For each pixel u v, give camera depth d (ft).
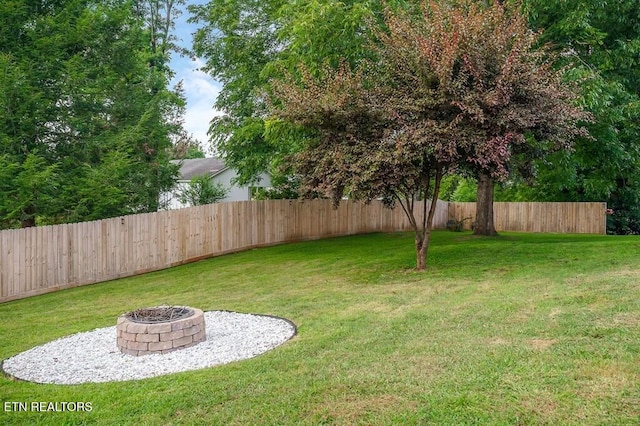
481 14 29.53
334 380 14.99
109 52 55.01
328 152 31.24
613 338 16.62
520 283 26.30
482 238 48.14
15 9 46.83
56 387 15.96
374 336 19.29
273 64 47.21
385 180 29.09
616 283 23.89
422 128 27.73
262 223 53.88
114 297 32.60
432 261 35.53
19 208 43.39
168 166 59.36
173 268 43.70
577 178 56.80
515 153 32.71
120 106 55.57
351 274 34.27
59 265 36.14
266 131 47.09
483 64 27.99
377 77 31.60
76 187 47.32
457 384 14.06
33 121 47.93
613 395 12.78
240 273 38.47
